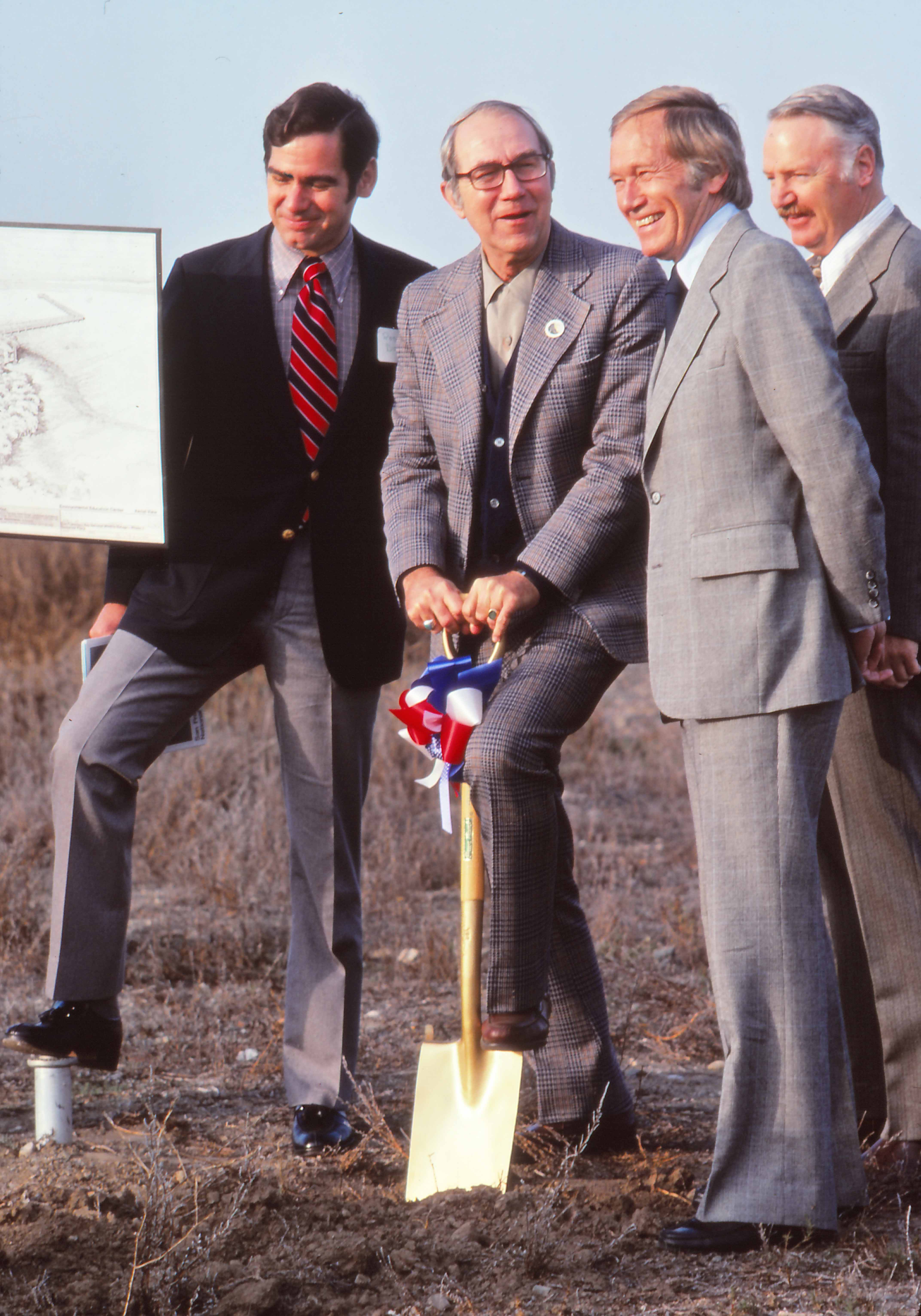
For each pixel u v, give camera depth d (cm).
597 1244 675
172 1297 605
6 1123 908
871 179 796
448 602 769
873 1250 672
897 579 774
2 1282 616
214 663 852
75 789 817
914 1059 793
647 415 731
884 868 798
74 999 809
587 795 2023
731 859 693
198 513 862
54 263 802
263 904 1466
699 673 698
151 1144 781
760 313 683
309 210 833
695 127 713
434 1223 692
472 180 767
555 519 769
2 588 2581
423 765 1941
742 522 694
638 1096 947
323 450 856
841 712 716
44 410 810
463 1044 775
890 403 773
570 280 788
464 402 801
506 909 748
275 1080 1006
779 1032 679
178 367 868
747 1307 612
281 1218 680
